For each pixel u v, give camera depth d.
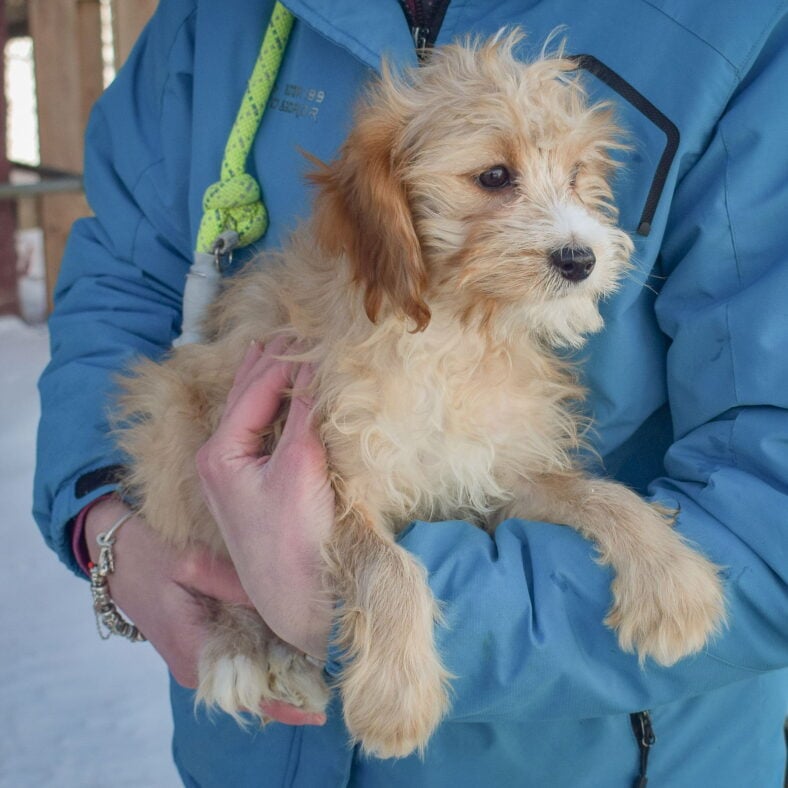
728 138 0.50
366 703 0.51
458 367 0.60
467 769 0.55
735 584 0.47
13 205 2.05
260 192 0.66
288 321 0.62
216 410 0.63
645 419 0.58
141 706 1.11
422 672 0.50
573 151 0.59
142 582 0.62
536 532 0.51
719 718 0.56
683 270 0.52
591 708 0.48
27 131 3.08
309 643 0.52
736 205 0.50
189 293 0.67
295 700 0.59
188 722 0.66
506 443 0.62
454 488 0.62
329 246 0.58
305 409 0.56
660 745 0.55
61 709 1.09
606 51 0.54
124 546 0.62
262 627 0.62
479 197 0.59
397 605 0.51
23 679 1.13
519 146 0.58
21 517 1.41
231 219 0.66
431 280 0.59
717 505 0.49
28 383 1.76
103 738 1.05
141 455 0.64
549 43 0.57
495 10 0.59
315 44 0.62
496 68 0.59
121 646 1.21
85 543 0.64
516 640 0.46
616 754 0.54
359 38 0.58
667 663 0.48
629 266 0.54
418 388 0.59
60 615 1.25
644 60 0.53
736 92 0.51
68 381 0.67
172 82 0.69
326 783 0.57
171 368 0.66
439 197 0.58
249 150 0.65
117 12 1.84
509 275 0.56
